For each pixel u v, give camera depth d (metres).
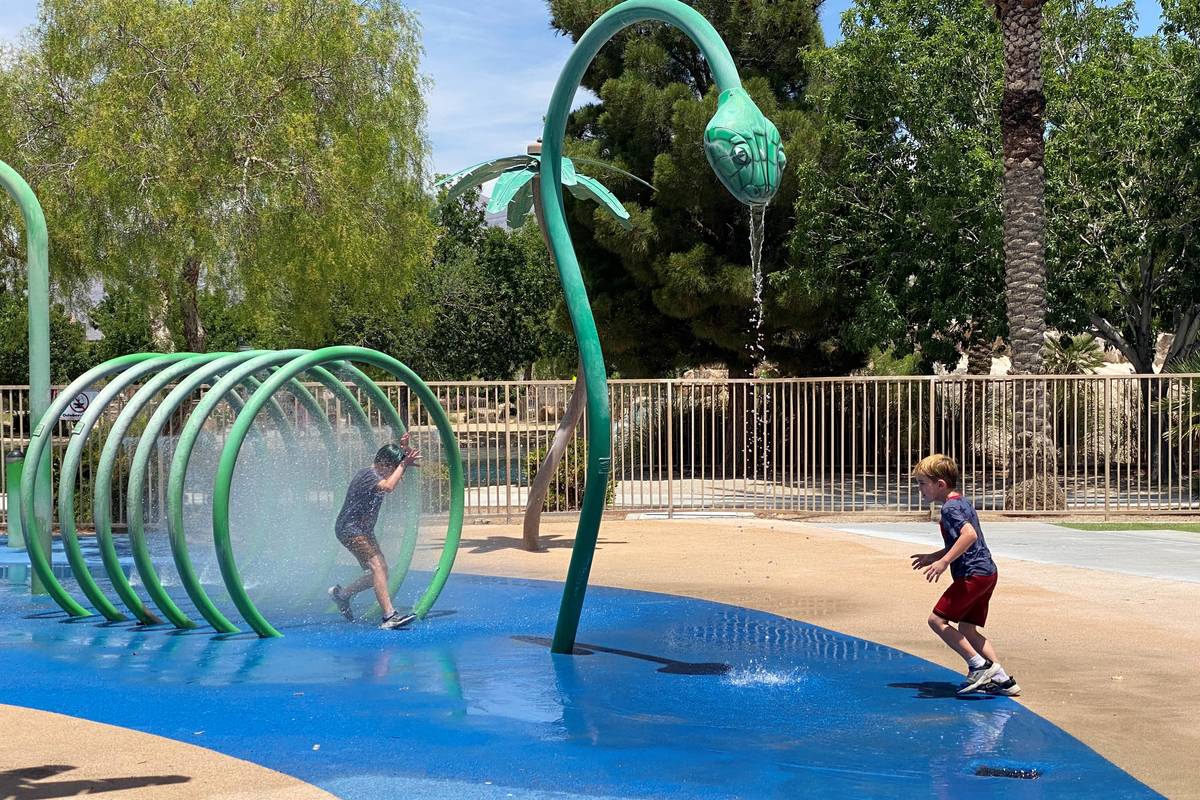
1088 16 24.17
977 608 6.83
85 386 10.04
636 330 27.36
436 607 10.16
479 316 47.56
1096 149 22.89
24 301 29.34
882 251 23.30
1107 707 6.53
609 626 9.18
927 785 5.24
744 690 7.07
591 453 7.98
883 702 6.74
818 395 24.98
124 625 9.47
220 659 8.06
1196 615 9.16
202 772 5.45
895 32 22.61
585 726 6.25
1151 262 23.80
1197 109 21.88
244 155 24.09
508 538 14.91
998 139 22.33
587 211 26.14
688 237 25.84
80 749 5.85
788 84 27.55
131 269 24.70
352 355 9.58
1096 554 12.81
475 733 6.12
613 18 8.02
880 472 24.48
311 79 25.48
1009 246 18.88
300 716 6.47
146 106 23.58
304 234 24.28
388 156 26.94
